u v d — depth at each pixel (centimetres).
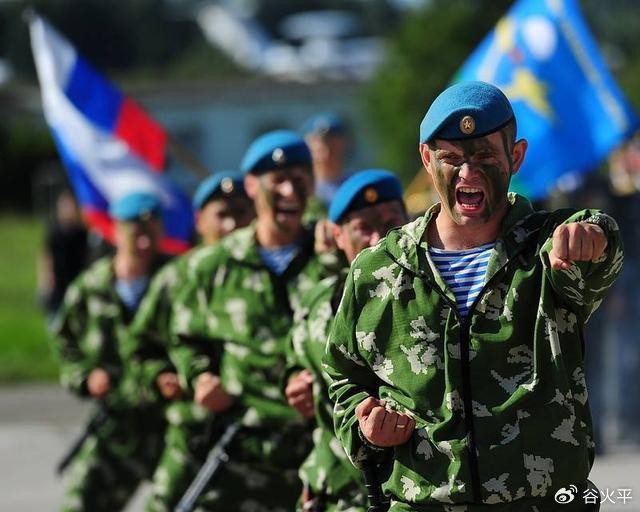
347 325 1019
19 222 13275
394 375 998
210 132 13250
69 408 3186
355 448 1022
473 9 11581
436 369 984
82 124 2277
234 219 1770
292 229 1516
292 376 1352
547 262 954
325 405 1302
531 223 986
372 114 11962
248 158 1528
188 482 1644
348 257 1360
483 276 981
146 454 1894
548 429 959
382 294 1005
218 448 1520
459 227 994
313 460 1312
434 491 975
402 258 1001
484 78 2145
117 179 2278
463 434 971
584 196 2438
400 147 11588
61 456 2623
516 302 968
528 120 2119
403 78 11631
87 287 1928
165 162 2308
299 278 1505
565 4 2109
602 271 941
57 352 1953
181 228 2295
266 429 1504
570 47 2106
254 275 1516
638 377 2508
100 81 2289
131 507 2188
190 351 1543
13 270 8612
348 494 1291
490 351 970
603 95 2095
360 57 17712
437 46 11525
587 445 976
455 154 973
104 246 2981
